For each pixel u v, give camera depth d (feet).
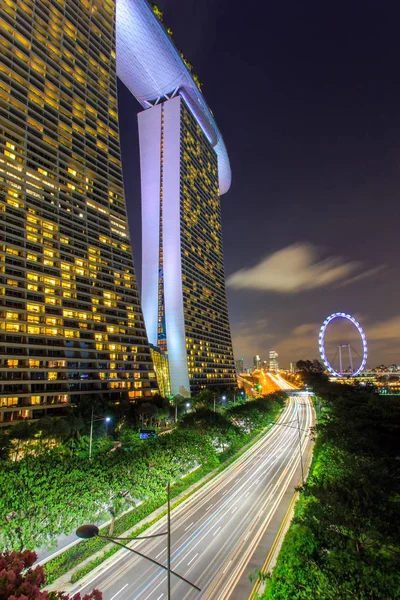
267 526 146.51
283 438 345.92
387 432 170.40
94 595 58.75
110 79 463.01
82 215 382.22
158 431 306.96
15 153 327.88
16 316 301.63
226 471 231.09
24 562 58.49
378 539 76.33
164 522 151.74
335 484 97.09
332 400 319.47
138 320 420.36
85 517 123.24
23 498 108.17
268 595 74.13
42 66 374.84
